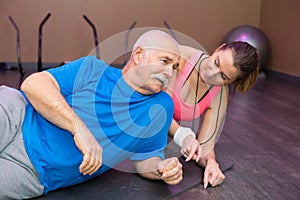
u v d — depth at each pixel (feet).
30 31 15.52
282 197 4.28
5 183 3.57
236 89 4.70
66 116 3.46
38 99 3.54
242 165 5.28
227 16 17.17
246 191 4.40
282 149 6.13
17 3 15.21
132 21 16.39
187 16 16.85
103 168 4.23
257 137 6.81
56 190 4.12
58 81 3.85
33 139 3.74
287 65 15.12
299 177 4.91
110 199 3.97
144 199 4.01
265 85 13.26
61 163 3.77
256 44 14.65
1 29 15.29
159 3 16.47
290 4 14.76
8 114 3.64
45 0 15.42
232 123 7.79
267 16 16.72
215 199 4.15
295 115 8.77
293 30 14.61
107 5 16.02
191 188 4.39
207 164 4.75
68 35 15.90
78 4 15.74
